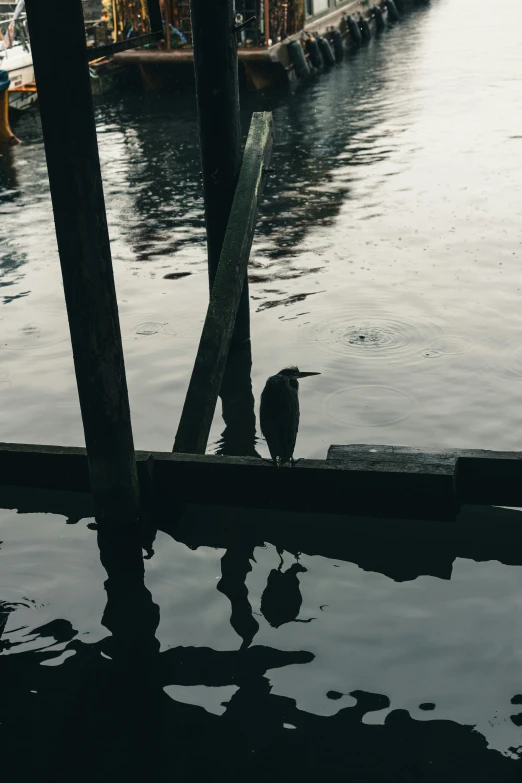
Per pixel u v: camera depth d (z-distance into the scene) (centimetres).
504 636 428
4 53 2136
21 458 553
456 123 1822
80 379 490
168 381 736
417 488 488
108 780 357
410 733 371
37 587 484
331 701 391
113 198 1397
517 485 498
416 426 636
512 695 389
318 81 2481
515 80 2275
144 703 396
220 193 765
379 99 2148
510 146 1582
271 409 475
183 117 2086
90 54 441
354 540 521
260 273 996
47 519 552
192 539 527
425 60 2738
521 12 3791
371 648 424
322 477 500
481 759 356
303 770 357
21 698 403
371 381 712
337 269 995
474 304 863
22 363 783
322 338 805
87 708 395
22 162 1709
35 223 1269
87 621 454
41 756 371
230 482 519
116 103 2359
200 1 698
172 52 2412
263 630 440
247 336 795
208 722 384
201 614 457
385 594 467
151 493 529
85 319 473
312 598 466
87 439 507
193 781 354
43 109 433
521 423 633
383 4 3772
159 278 1000
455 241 1073
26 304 931
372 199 1297
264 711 387
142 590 478
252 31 2366
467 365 730
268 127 814
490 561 494
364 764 357
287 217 1230
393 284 934
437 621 441
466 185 1338
